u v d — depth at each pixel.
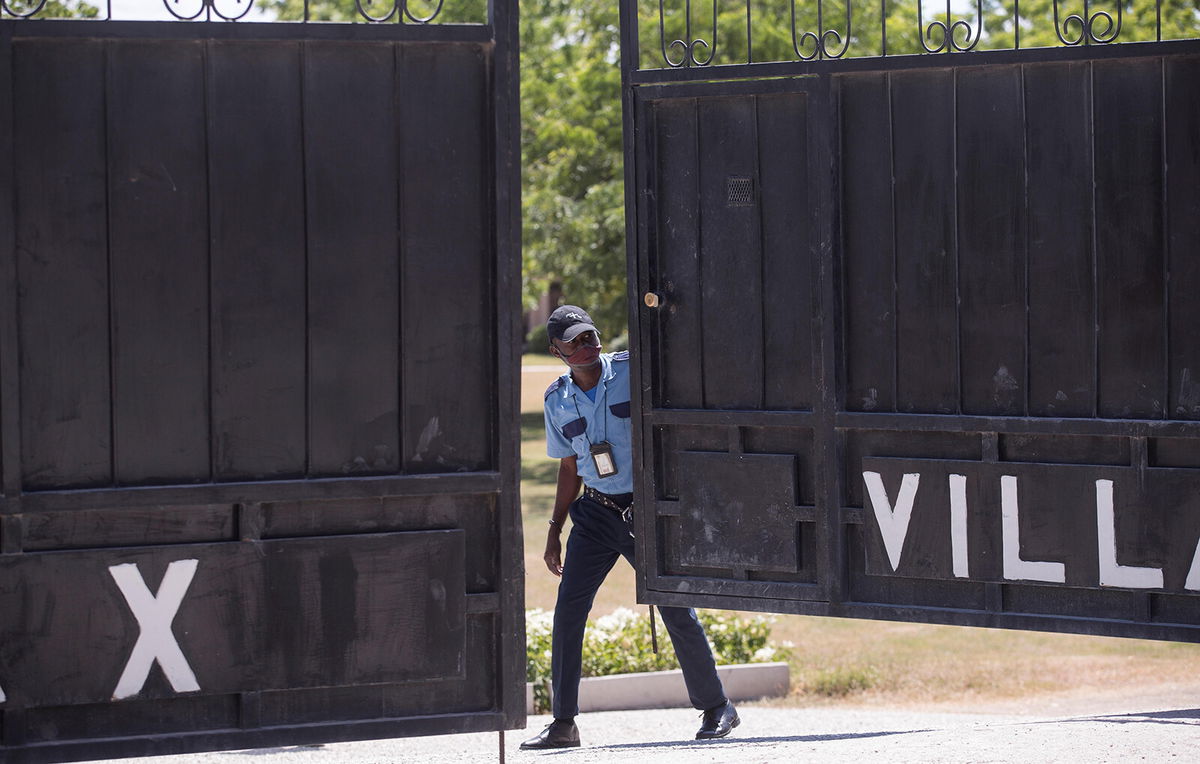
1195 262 8.85
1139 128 8.94
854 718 14.04
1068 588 9.27
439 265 8.32
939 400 9.50
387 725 8.41
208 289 8.12
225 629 8.16
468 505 8.48
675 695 15.64
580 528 10.97
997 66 9.23
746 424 9.95
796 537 9.91
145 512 8.09
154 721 8.19
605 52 39.66
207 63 8.08
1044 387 9.23
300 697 8.34
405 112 8.23
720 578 10.23
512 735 13.70
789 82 9.69
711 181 10.02
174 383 8.10
